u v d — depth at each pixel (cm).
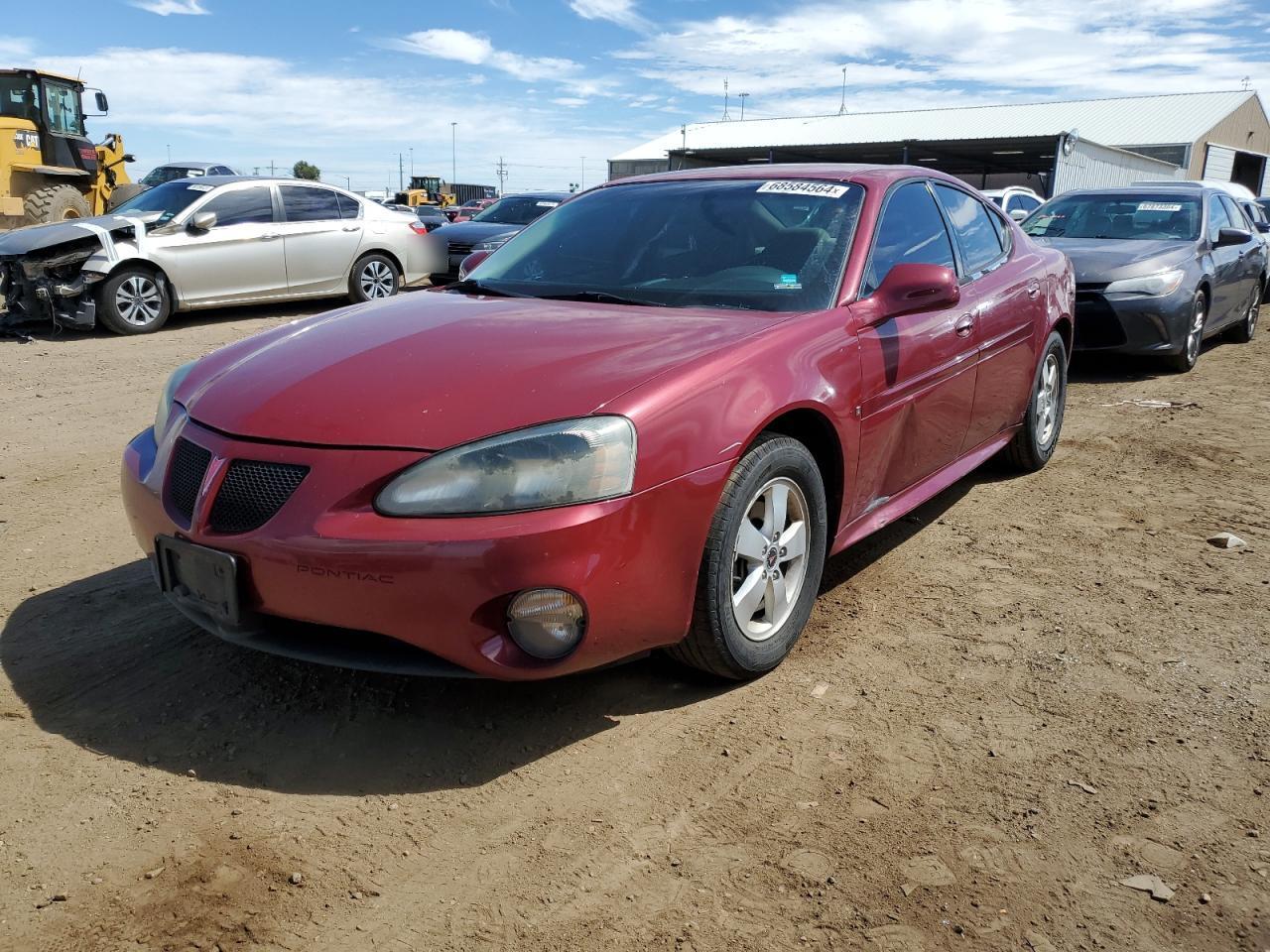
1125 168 3331
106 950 188
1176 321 760
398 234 1209
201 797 237
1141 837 225
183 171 2256
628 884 209
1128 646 319
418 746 260
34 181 1465
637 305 324
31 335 983
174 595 267
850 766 252
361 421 245
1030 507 462
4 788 238
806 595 305
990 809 234
